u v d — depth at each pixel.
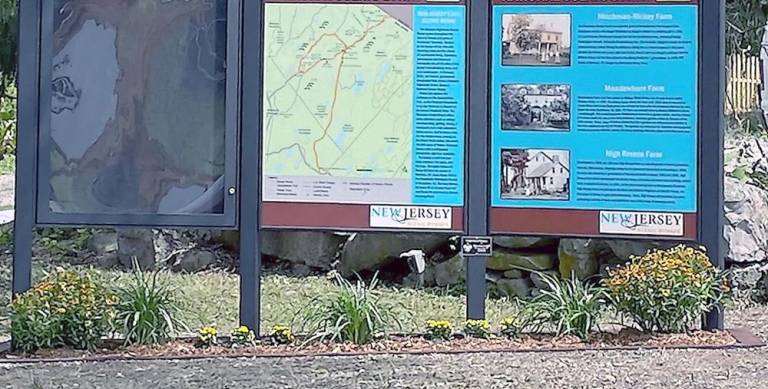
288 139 6.87
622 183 6.83
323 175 6.86
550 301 7.11
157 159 6.92
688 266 6.80
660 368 6.06
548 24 6.84
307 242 10.95
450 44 6.85
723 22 6.79
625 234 6.84
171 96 6.91
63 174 6.92
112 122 6.92
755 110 15.12
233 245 11.59
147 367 6.14
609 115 6.82
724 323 7.65
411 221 6.87
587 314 6.91
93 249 11.75
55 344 6.53
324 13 6.86
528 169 6.87
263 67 6.86
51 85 6.90
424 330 7.27
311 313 7.02
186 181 6.90
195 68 6.90
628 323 7.46
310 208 6.87
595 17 6.82
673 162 6.80
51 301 6.52
